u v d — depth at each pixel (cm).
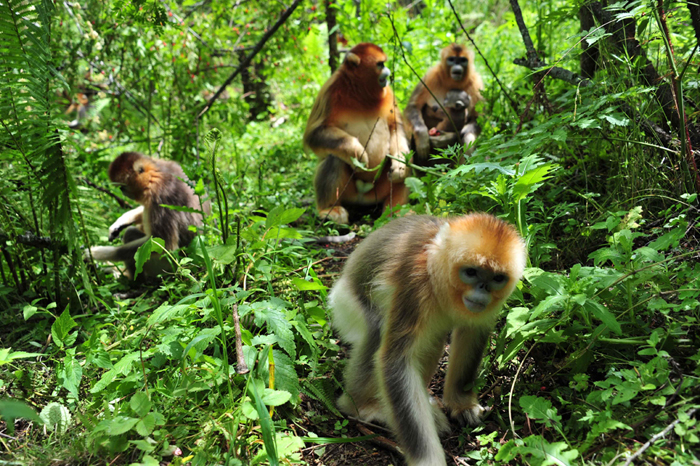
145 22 219
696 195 127
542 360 120
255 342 112
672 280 122
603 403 104
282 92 392
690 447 90
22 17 143
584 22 178
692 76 158
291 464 106
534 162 136
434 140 251
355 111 235
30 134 147
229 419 107
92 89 334
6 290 152
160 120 317
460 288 106
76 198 158
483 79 299
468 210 159
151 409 109
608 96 140
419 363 115
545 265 146
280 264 157
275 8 304
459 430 119
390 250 119
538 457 93
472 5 441
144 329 133
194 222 184
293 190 257
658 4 131
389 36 263
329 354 138
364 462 111
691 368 108
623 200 148
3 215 153
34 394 122
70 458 104
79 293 159
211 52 303
